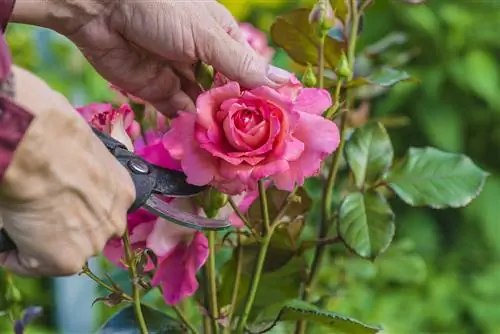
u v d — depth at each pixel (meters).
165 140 0.71
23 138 0.64
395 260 1.12
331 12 0.79
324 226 0.84
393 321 1.53
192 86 0.84
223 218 0.78
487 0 1.83
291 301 0.78
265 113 0.71
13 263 0.67
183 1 0.77
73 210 0.66
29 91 0.64
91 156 0.66
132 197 0.68
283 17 0.83
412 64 1.79
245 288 0.83
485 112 1.82
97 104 0.79
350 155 0.83
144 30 0.78
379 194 0.82
